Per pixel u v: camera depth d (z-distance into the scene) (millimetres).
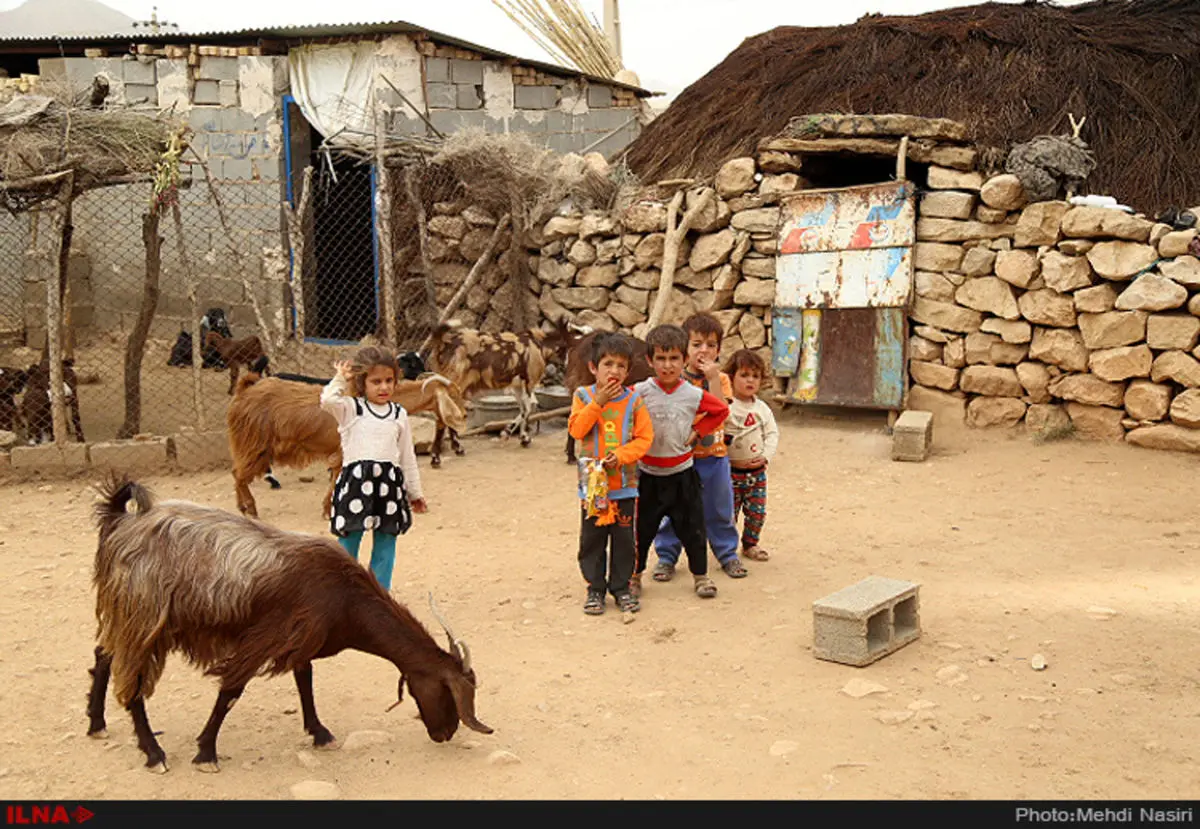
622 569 6625
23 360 15141
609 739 4934
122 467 10531
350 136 15672
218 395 14492
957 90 12617
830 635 5762
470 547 8203
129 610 4398
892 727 4953
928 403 11555
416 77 16000
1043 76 12383
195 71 16469
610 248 13742
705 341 7109
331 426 8578
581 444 6734
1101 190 11289
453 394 10641
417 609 6801
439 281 15164
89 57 16703
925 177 12281
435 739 4711
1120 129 11727
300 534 4676
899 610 6180
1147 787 4316
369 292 16734
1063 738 4781
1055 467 9953
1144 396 10266
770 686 5488
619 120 18594
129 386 11297
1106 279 10445
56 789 4473
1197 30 12766
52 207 10836
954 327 11312
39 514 9172
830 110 13312
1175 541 7895
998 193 10914
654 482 6754
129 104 11156
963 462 10328
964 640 6008
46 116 10391
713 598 6895
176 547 4395
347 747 4852
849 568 7438
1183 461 9867
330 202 17016
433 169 14750
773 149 12391
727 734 4945
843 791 4359
